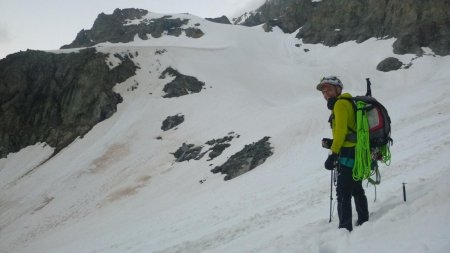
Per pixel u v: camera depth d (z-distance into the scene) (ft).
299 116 138.72
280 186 75.05
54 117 212.84
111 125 194.39
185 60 244.42
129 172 147.54
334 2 350.84
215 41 350.43
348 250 14.69
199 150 143.74
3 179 181.27
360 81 242.37
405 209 15.78
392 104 127.13
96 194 137.69
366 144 16.96
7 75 233.35
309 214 32.68
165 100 203.72
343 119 17.37
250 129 144.97
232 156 120.57
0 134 211.20
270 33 383.24
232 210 66.03
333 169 18.53
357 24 325.62
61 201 140.15
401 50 263.08
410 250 12.55
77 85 218.38
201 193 103.55
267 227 36.22
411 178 31.17
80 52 238.07
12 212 142.92
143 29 408.87
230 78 227.20
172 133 170.81
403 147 65.16
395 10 296.51
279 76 244.63
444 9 273.33
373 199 25.94
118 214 113.60
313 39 341.00
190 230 60.95
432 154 45.37
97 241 83.20
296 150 110.01
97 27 437.58
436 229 13.03
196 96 202.90
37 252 100.12
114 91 214.07
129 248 64.80
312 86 230.68
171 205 101.55
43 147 198.70
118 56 231.71
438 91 127.75
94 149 175.83
